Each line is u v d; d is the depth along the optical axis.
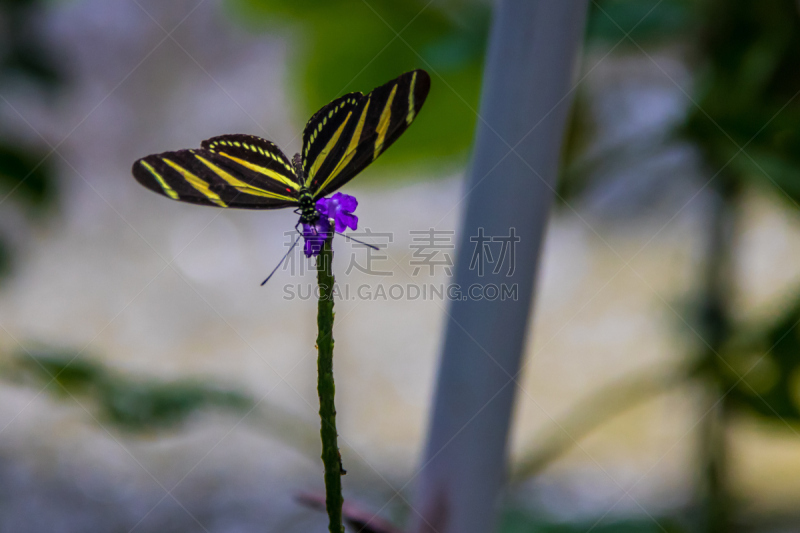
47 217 1.70
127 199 4.50
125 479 2.32
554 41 1.03
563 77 1.04
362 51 1.47
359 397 3.03
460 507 1.05
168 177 1.01
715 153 1.21
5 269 1.71
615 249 3.50
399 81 1.01
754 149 1.19
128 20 4.36
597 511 1.29
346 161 1.02
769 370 1.24
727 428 1.30
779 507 1.43
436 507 1.05
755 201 1.42
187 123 4.53
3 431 2.53
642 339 3.29
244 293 3.97
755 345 1.22
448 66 1.38
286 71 1.59
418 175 1.62
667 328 1.46
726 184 1.31
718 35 1.21
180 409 1.26
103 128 4.44
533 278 1.04
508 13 1.04
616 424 2.63
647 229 2.85
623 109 1.44
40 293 3.79
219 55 4.52
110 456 2.46
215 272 4.11
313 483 2.32
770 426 1.29
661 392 1.26
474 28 1.40
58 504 2.16
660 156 1.28
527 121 1.04
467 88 1.41
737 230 1.33
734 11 1.20
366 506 1.87
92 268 4.08
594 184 1.28
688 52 1.29
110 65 4.41
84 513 2.14
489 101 1.04
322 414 1.00
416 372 3.20
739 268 1.33
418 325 3.55
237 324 3.65
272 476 2.40
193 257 4.26
